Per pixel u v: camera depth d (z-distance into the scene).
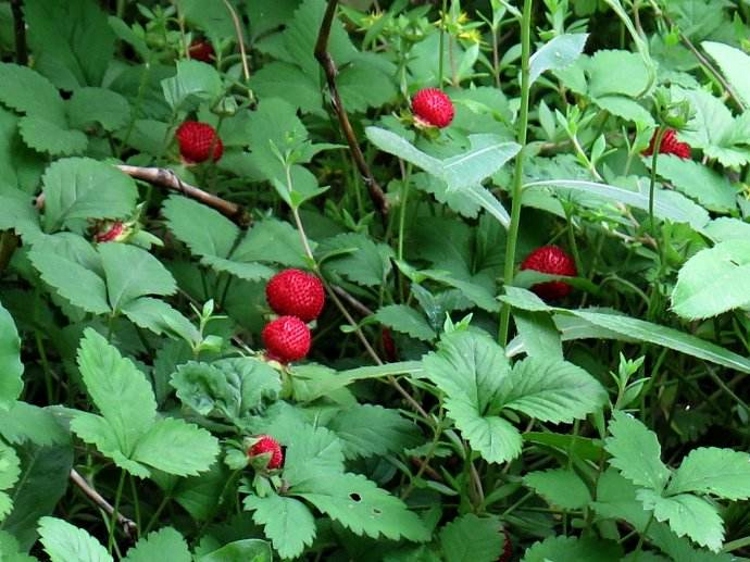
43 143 0.59
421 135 0.60
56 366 0.59
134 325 0.57
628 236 0.60
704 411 0.61
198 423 0.51
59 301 0.57
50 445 0.49
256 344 0.59
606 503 0.51
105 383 0.49
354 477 0.50
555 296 0.60
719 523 0.48
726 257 0.52
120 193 0.56
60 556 0.46
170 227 0.57
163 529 0.48
